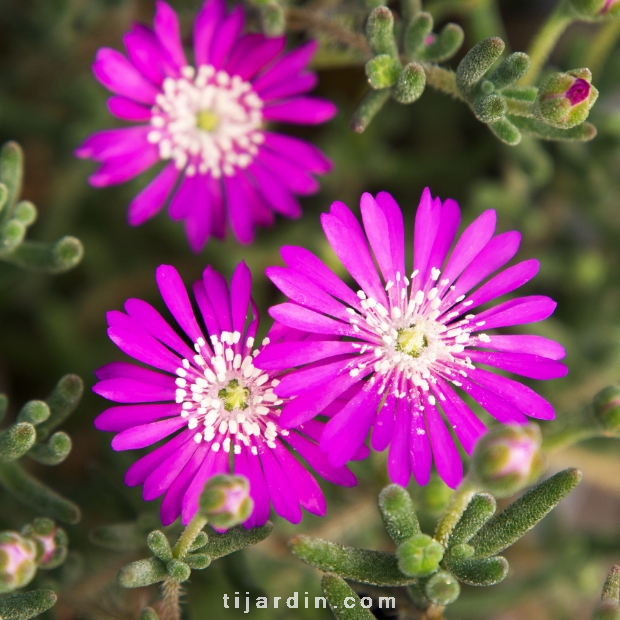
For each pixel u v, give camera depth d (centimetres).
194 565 12
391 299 13
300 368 13
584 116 12
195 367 13
